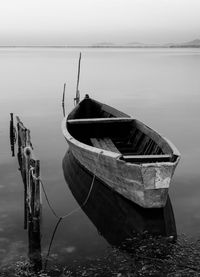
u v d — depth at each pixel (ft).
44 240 31.91
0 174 49.65
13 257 29.07
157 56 546.26
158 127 79.15
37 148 62.64
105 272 26.71
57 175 48.78
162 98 123.95
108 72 231.09
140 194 34.86
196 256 28.45
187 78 189.57
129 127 54.19
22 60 407.03
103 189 42.24
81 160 45.27
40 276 26.43
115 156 35.78
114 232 33.50
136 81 178.50
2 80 184.75
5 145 65.05
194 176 47.93
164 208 38.01
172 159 35.58
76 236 32.73
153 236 32.32
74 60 407.85
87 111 69.31
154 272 26.27
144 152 45.42
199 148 61.52
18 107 106.83
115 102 115.55
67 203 39.99
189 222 35.09
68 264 28.04
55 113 97.60
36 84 168.04
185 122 84.33
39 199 32.07
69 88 153.28
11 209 38.14
